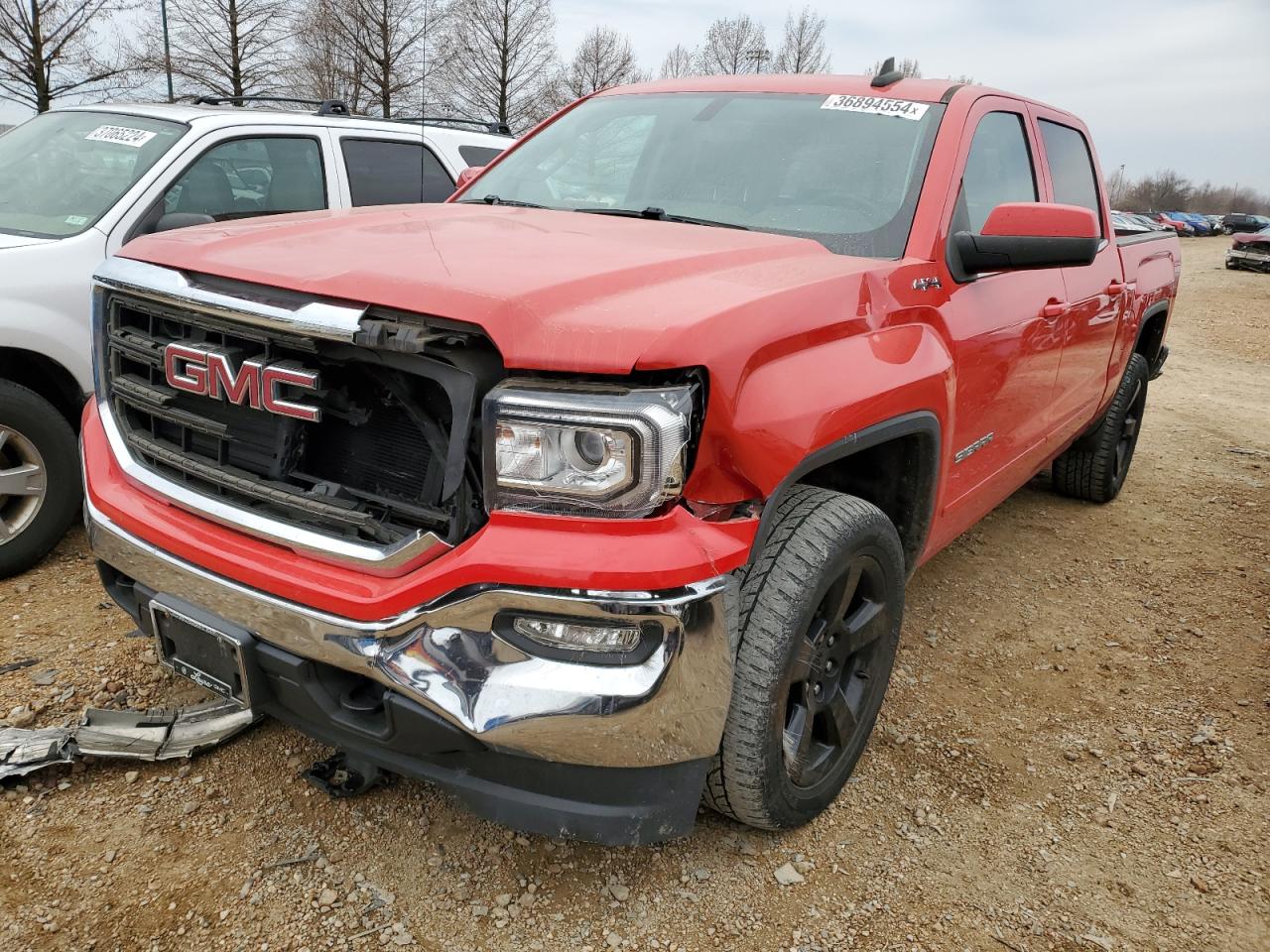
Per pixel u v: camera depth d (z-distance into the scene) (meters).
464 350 1.84
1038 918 2.33
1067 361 3.87
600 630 1.81
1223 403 9.62
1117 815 2.74
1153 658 3.72
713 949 2.15
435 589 1.83
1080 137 4.39
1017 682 3.46
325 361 1.98
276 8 24.61
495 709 1.81
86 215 3.96
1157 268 5.31
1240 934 2.33
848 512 2.29
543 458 1.77
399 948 2.09
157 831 2.38
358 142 5.14
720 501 1.93
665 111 3.46
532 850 2.39
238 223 2.62
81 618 3.37
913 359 2.47
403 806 2.51
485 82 28.42
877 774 2.84
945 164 2.95
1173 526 5.35
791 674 2.22
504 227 2.64
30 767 2.48
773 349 2.02
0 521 3.56
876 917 2.29
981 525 5.13
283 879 2.25
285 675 2.03
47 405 3.60
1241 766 3.01
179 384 2.16
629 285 2.04
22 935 2.05
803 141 3.13
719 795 2.27
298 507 2.01
